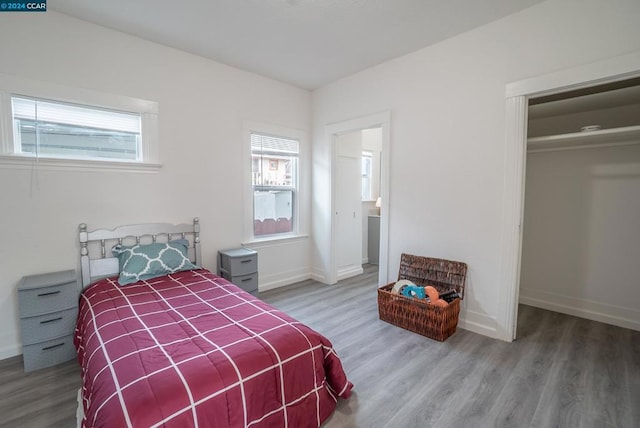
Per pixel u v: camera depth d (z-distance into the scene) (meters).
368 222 5.54
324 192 4.26
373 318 3.11
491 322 2.71
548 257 3.37
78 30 2.55
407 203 3.27
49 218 2.49
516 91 2.45
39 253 2.46
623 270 2.93
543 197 3.38
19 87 2.32
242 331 1.70
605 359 2.32
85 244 2.61
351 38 2.87
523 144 2.47
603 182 3.01
